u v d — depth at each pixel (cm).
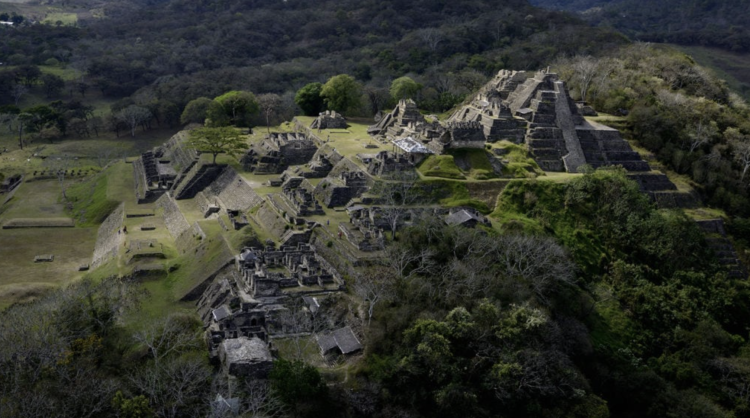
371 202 10650
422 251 8869
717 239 11519
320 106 17425
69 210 13150
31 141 18038
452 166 11412
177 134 16725
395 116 14625
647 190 12438
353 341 7700
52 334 7119
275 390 6656
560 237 10438
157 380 6738
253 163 13325
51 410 6138
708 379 8612
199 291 9012
